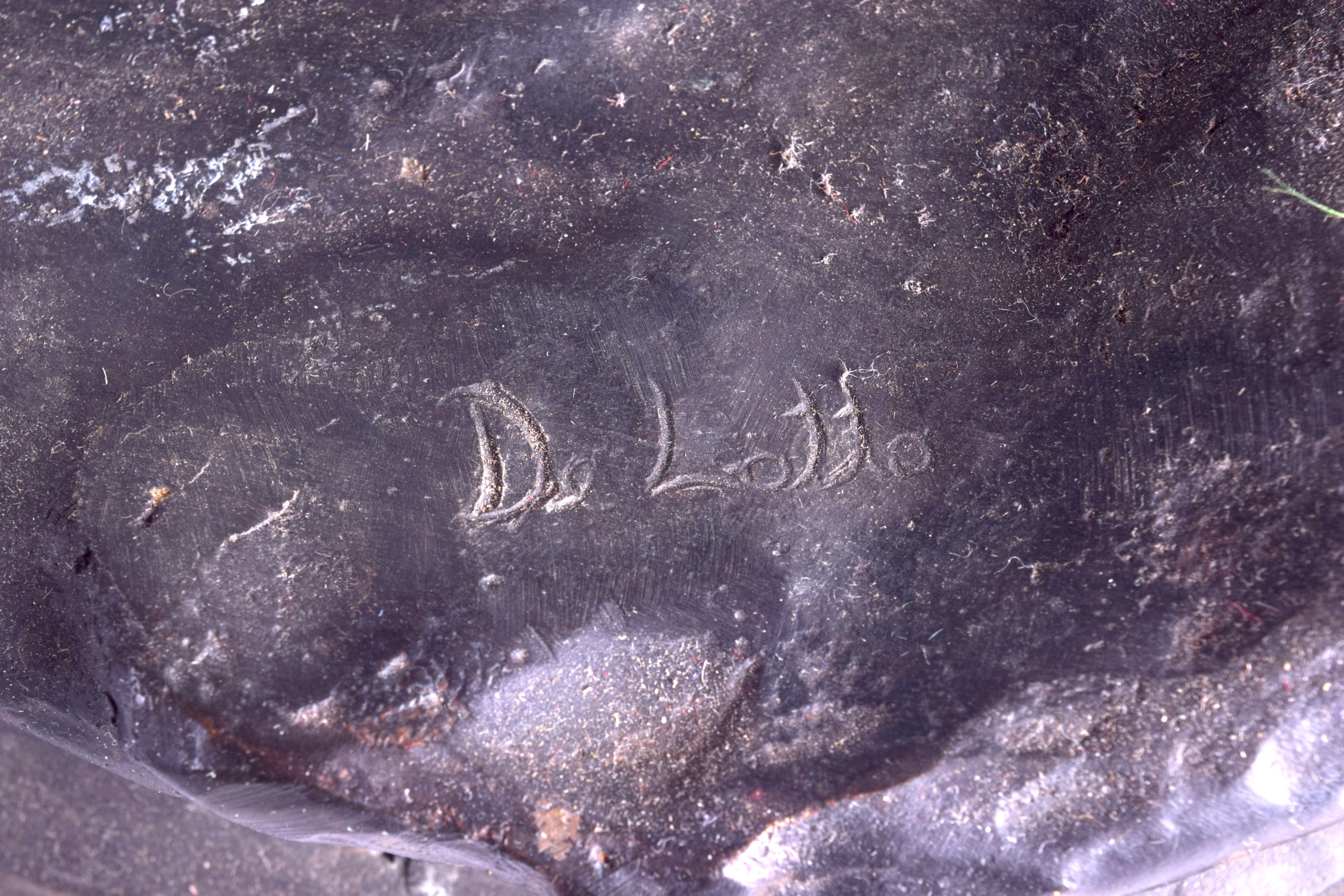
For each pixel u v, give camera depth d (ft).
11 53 1.27
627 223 1.26
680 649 1.25
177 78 1.27
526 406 1.25
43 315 1.25
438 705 1.24
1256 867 1.34
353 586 1.24
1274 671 1.24
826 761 1.25
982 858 1.24
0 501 1.25
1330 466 1.24
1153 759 1.24
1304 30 1.26
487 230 1.26
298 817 1.24
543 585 1.25
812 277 1.25
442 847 1.25
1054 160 1.26
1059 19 1.27
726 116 1.27
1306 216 1.25
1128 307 1.25
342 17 1.28
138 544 1.24
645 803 1.24
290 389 1.25
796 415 1.25
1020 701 1.25
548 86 1.27
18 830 1.49
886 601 1.25
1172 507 1.25
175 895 1.48
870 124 1.26
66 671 1.25
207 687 1.23
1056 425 1.25
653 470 1.25
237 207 1.26
